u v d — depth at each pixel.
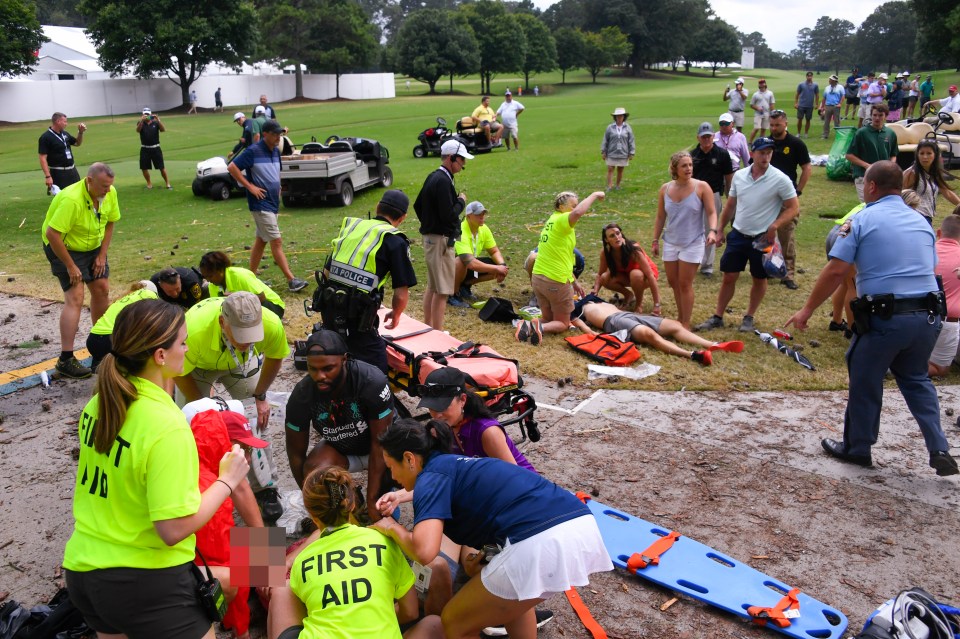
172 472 2.77
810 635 3.70
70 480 5.35
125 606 2.81
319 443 4.70
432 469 3.37
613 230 8.39
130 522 2.81
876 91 24.78
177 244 12.34
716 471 5.36
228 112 52.84
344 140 16.70
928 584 4.16
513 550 3.18
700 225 7.81
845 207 13.70
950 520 4.76
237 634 3.75
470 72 75.44
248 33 56.28
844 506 4.92
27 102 50.69
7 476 5.40
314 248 11.90
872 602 4.02
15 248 12.59
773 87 65.56
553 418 6.23
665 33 103.81
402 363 5.68
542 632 3.86
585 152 22.11
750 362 7.32
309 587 3.16
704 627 3.85
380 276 5.34
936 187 8.27
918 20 55.28
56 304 9.48
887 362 5.12
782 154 9.45
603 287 9.66
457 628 3.38
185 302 5.77
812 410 6.34
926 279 5.04
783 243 9.54
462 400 4.10
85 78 62.56
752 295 8.02
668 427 6.04
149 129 17.84
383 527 3.36
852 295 7.71
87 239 7.14
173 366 2.93
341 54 67.25
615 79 97.38
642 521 4.62
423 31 73.19
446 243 7.64
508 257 11.18
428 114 42.66
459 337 7.98
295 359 7.24
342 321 5.20
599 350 7.41
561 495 3.33
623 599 4.06
